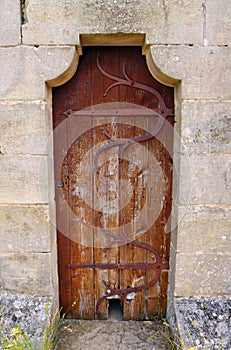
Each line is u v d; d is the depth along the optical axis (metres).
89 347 2.16
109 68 2.20
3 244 2.18
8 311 2.14
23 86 2.02
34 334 2.04
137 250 2.39
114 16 1.94
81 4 1.93
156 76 2.13
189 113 2.04
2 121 2.05
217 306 2.17
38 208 2.13
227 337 2.02
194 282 2.21
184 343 2.00
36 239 2.17
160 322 2.42
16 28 1.96
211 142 2.07
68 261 2.39
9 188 2.12
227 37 1.97
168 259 2.40
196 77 2.01
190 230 2.15
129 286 2.44
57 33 1.96
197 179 2.10
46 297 2.22
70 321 2.42
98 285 2.43
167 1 1.93
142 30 1.95
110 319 2.47
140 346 2.17
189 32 1.96
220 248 2.17
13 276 2.21
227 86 2.02
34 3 1.93
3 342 1.99
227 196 2.12
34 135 2.06
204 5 1.94
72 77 2.19
